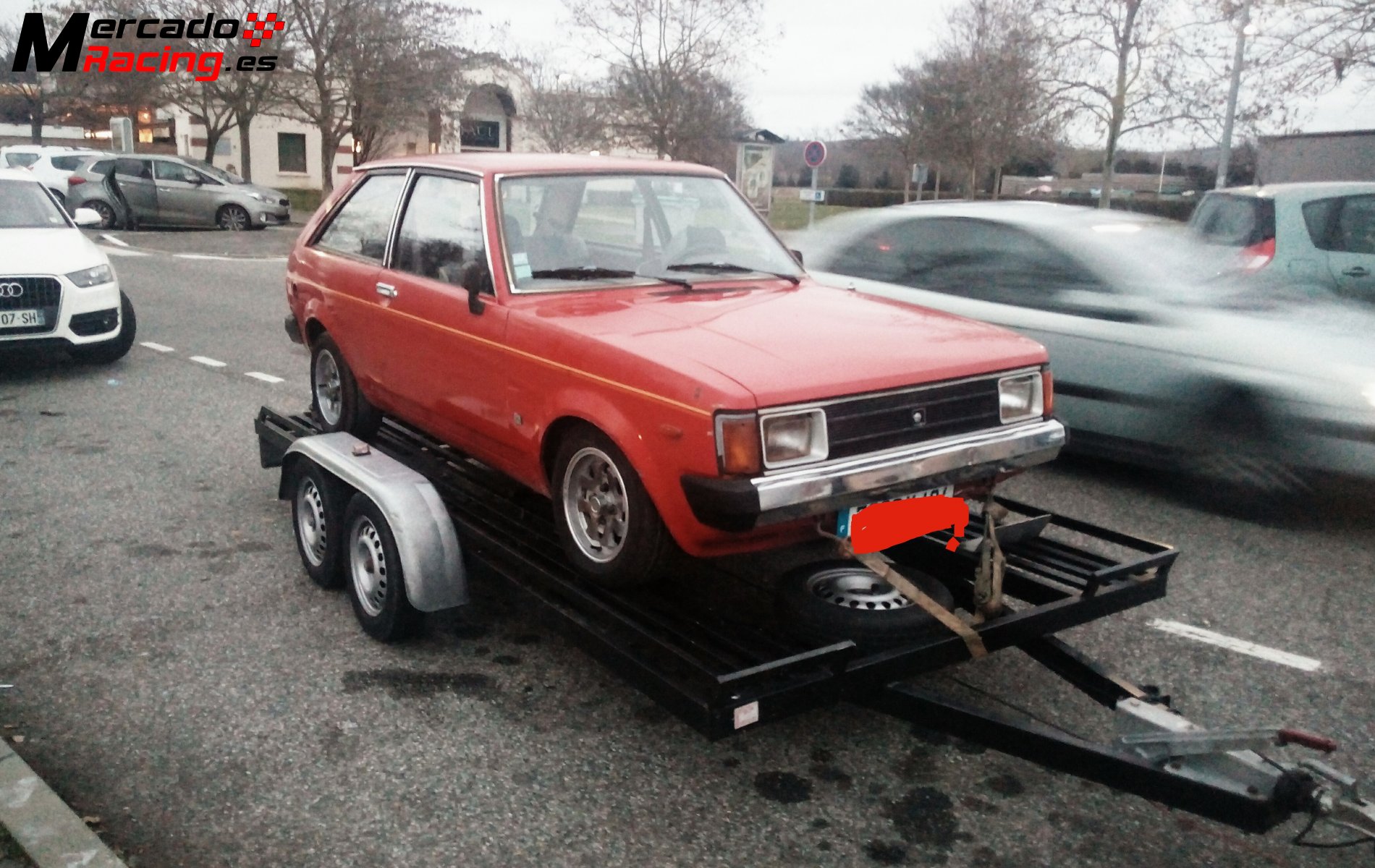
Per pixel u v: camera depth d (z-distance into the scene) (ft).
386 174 17.33
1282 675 14.02
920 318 13.61
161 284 51.39
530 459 13.51
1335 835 10.73
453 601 13.85
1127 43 82.07
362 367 17.28
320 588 16.46
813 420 10.94
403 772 11.65
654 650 10.91
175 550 17.87
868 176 166.09
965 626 11.35
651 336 12.04
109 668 13.84
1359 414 18.07
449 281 15.06
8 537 18.30
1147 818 11.05
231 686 13.43
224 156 132.57
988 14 99.60
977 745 12.39
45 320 29.50
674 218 15.65
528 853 10.34
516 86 120.88
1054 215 23.04
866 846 10.55
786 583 12.13
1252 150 86.33
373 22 94.79
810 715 13.03
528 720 12.76
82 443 23.95
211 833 10.57
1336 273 26.37
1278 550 18.35
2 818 10.26
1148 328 20.24
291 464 16.28
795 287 15.20
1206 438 19.53
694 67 97.50
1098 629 15.35
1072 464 23.43
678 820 10.89
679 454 10.93
